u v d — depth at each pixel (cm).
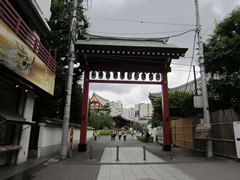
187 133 1577
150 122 3444
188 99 1506
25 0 838
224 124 1066
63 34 1536
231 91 1073
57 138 1287
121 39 1571
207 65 1252
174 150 1458
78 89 1836
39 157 1013
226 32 1164
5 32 590
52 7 1488
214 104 1244
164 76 1520
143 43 1524
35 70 820
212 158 1062
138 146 1822
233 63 1077
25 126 891
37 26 986
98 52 1359
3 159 812
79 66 1659
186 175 701
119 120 6738
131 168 822
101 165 880
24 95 901
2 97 771
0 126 761
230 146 1020
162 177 674
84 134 1365
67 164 890
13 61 641
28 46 759
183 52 1376
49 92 1003
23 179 624
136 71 1524
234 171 756
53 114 1638
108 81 1490
